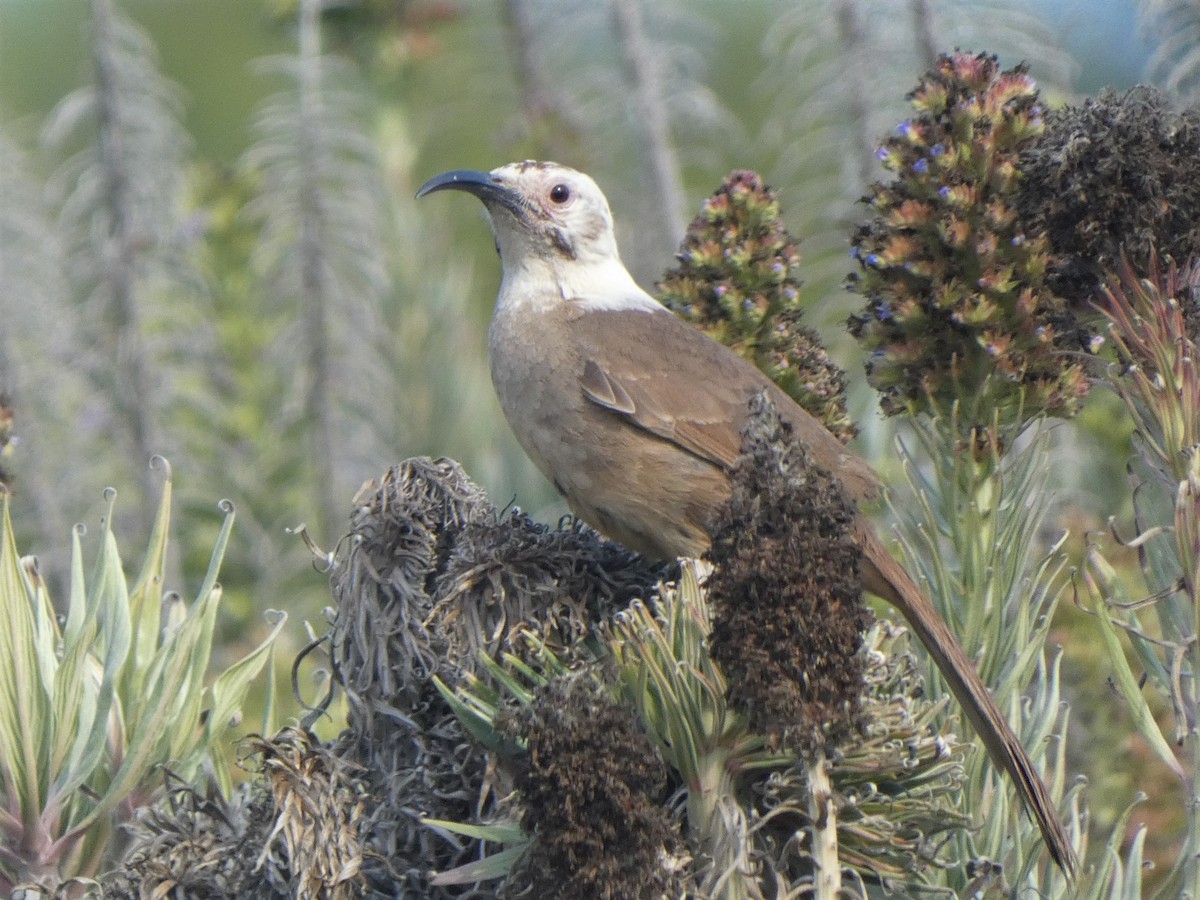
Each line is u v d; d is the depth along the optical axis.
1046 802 8.45
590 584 8.87
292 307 19.48
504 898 7.45
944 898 8.40
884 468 14.62
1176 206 9.06
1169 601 8.83
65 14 26.84
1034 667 9.77
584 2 18.75
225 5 30.28
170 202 18.23
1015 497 9.66
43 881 8.84
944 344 9.67
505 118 20.12
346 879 7.89
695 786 7.49
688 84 18.45
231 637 18.30
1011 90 9.48
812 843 7.33
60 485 17.38
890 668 8.46
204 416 18.78
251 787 8.59
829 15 16.17
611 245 12.00
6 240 17.67
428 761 8.30
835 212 16.39
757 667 6.99
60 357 17.53
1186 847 8.49
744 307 10.66
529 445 11.34
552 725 6.87
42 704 8.98
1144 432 8.96
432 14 20.83
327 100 20.08
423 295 19.91
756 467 7.11
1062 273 9.46
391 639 8.52
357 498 8.87
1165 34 13.38
